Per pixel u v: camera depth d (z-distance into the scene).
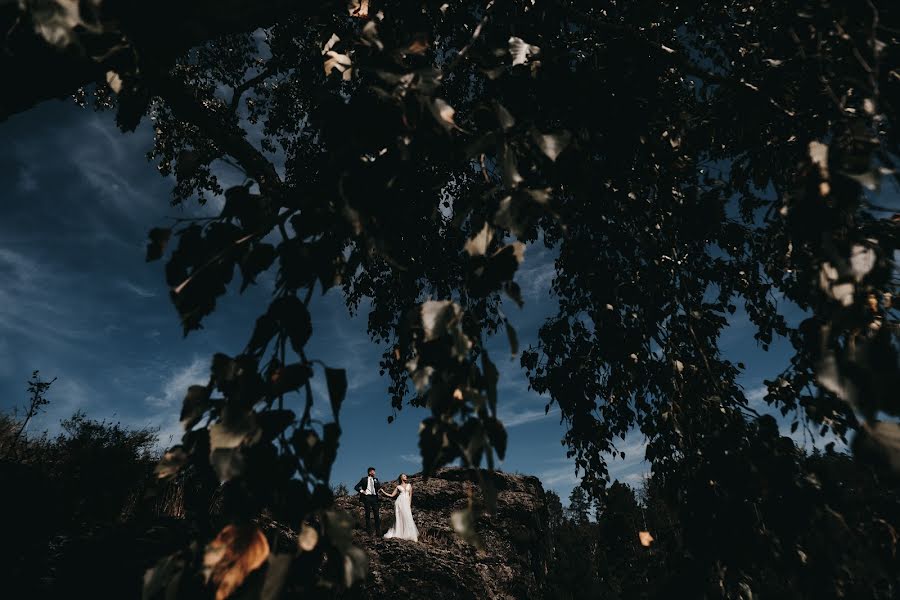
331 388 0.90
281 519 0.83
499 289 0.95
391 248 1.01
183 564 0.83
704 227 1.70
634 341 2.14
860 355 0.81
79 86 1.16
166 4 0.94
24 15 0.82
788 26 1.39
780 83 1.48
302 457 0.84
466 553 8.00
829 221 0.93
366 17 1.47
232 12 1.05
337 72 1.34
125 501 4.14
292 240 0.98
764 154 1.73
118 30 0.88
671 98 2.13
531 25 1.68
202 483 0.98
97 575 2.58
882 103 1.07
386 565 6.42
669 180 1.97
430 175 1.41
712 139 1.87
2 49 0.91
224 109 4.50
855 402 0.78
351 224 0.88
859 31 1.05
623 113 1.63
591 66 1.56
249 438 0.82
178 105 2.00
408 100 0.98
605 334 2.22
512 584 7.73
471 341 0.92
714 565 1.27
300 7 1.21
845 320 0.86
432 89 0.95
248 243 0.96
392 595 6.03
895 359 0.78
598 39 2.03
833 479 1.17
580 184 1.29
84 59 0.87
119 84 0.96
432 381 0.94
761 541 1.17
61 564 2.62
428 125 1.03
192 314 0.93
